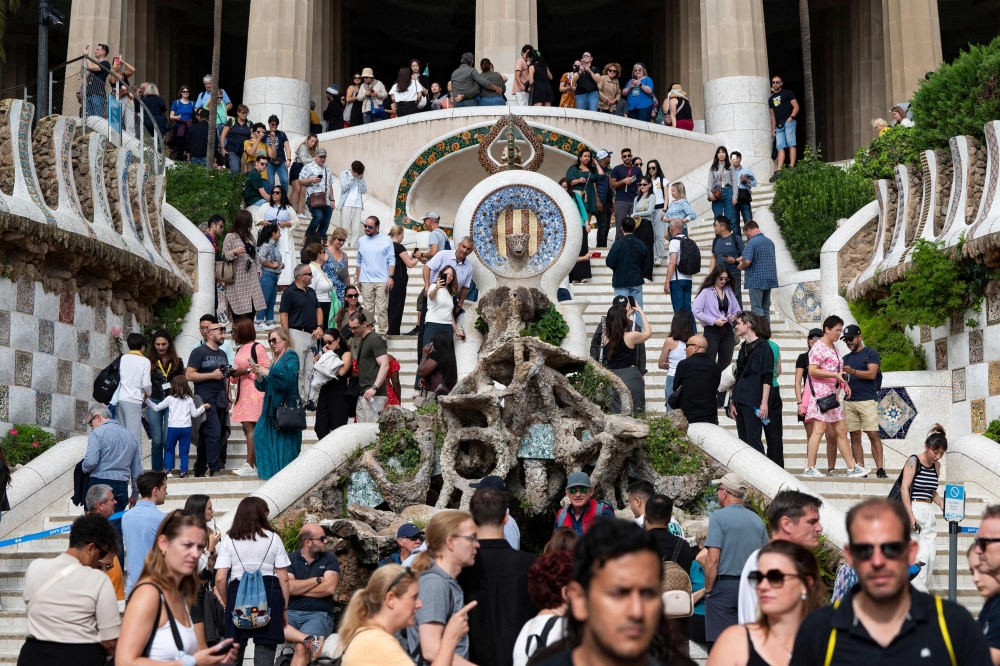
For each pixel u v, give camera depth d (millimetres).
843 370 15586
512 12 29891
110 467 12922
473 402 12961
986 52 19000
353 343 15406
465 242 18328
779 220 23703
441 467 12969
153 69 35719
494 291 16781
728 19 29953
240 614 9609
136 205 19844
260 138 25578
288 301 17062
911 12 30109
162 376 15508
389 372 15500
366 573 12305
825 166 24516
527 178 19344
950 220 18156
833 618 5551
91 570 8070
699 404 14273
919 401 17906
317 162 24641
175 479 14766
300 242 23922
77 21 30734
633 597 4570
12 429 15875
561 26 43625
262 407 14719
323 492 13320
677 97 30062
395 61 44906
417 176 28047
